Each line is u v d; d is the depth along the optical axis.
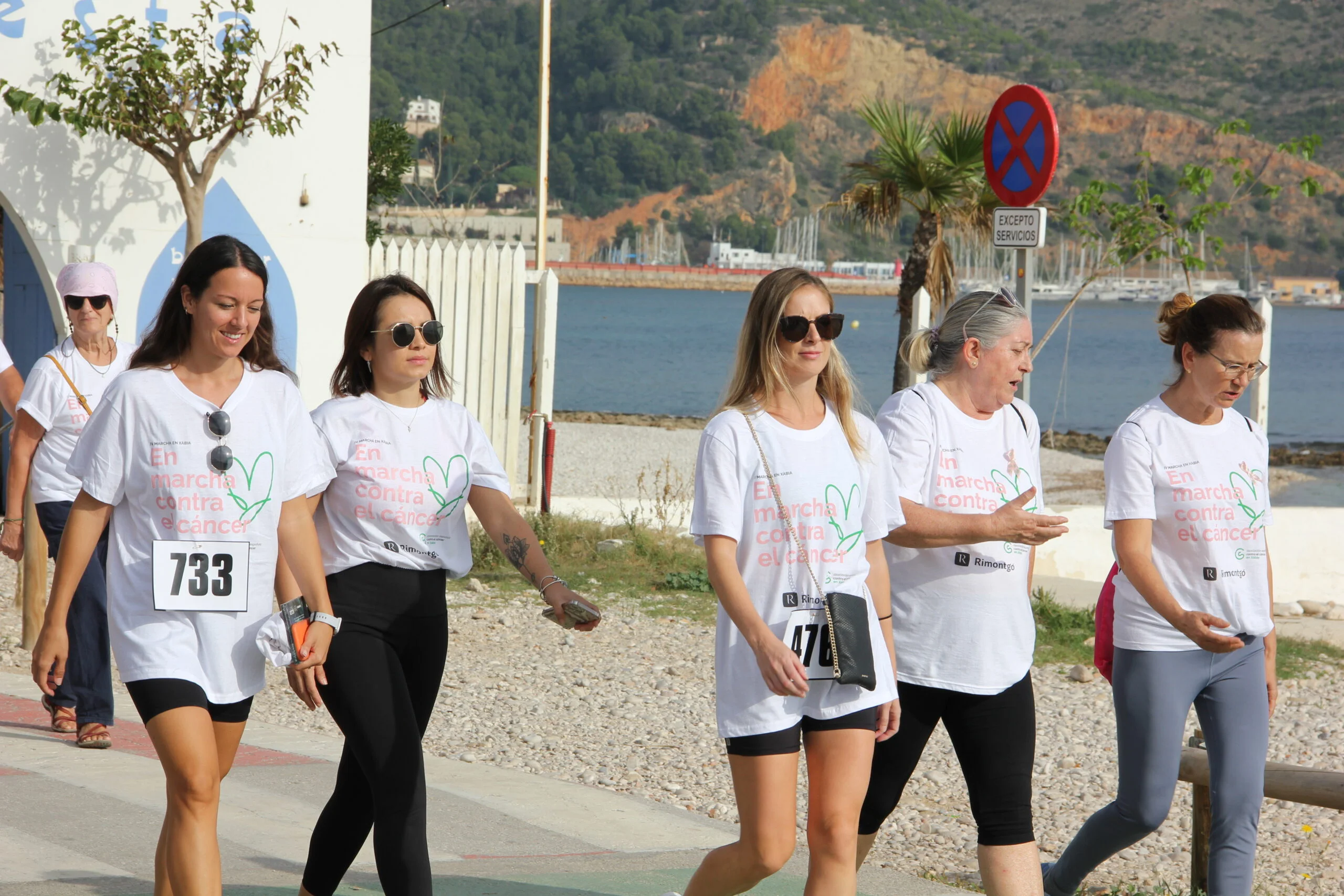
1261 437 7.95
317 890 7.27
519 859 8.98
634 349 166.00
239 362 6.59
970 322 7.27
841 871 6.46
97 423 6.39
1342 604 24.12
